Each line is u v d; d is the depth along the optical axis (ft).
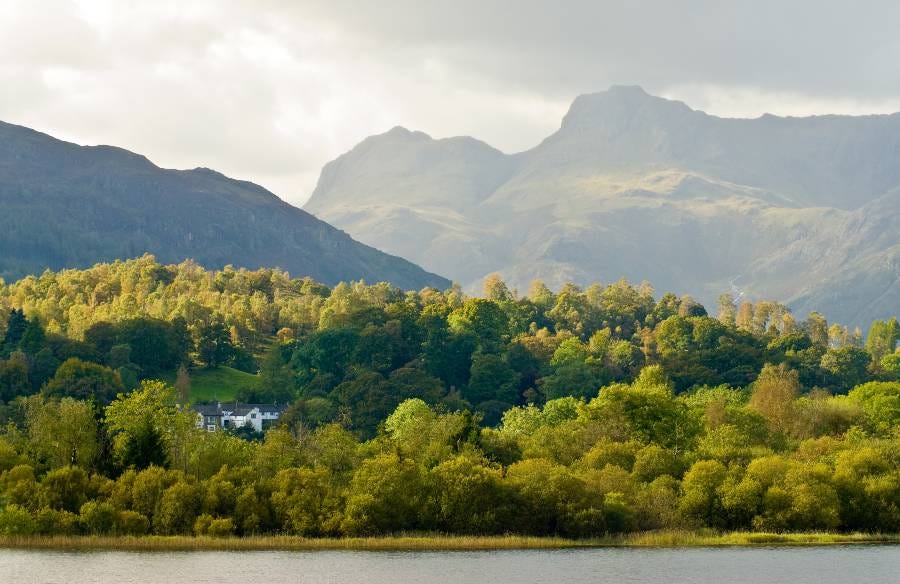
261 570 508.94
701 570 513.86
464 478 565.12
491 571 511.40
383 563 526.57
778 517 583.99
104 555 531.50
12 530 542.98
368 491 566.77
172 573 499.51
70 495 564.30
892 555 544.62
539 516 568.82
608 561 534.37
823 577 499.51
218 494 563.48
